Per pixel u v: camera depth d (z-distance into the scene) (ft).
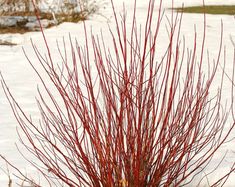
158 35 37.58
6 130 17.38
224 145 14.73
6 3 41.47
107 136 10.11
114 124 10.27
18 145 15.61
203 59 30.09
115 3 57.21
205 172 12.48
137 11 50.55
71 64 29.43
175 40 36.01
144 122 10.14
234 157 13.56
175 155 10.67
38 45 34.73
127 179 10.29
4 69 28.22
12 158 14.37
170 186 11.52
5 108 20.62
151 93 10.05
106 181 10.22
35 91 23.65
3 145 15.67
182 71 26.55
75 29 40.06
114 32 39.14
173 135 10.32
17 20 42.45
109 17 45.62
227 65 28.68
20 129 17.51
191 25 42.39
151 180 10.41
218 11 51.85
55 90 23.88
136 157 10.05
